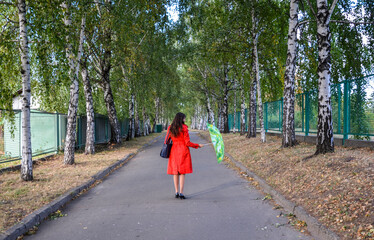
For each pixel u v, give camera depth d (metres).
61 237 3.92
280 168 7.55
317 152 7.68
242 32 15.95
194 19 16.58
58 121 13.94
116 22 12.86
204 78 31.84
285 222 4.37
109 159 12.00
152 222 4.44
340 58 11.59
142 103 26.17
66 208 5.37
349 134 8.82
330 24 11.24
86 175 8.21
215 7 16.47
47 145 13.02
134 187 7.09
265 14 14.20
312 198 4.96
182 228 4.15
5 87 8.43
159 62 22.73
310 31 12.27
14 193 5.97
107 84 18.61
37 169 9.43
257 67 14.55
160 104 49.09
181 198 5.87
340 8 11.19
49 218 4.77
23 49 7.39
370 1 10.14
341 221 3.86
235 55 16.81
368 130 8.00
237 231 4.01
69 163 10.41
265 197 5.79
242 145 15.12
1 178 7.84
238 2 14.26
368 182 4.71
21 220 4.31
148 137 30.81
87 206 5.47
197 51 20.80
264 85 18.39
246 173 8.68
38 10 7.50
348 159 6.34
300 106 12.86
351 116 8.76
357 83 8.41
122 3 14.05
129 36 14.18
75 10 9.84
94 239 3.81
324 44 7.64
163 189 6.77
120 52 14.65
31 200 5.45
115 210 5.14
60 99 13.78
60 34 7.93
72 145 10.55
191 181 7.67
